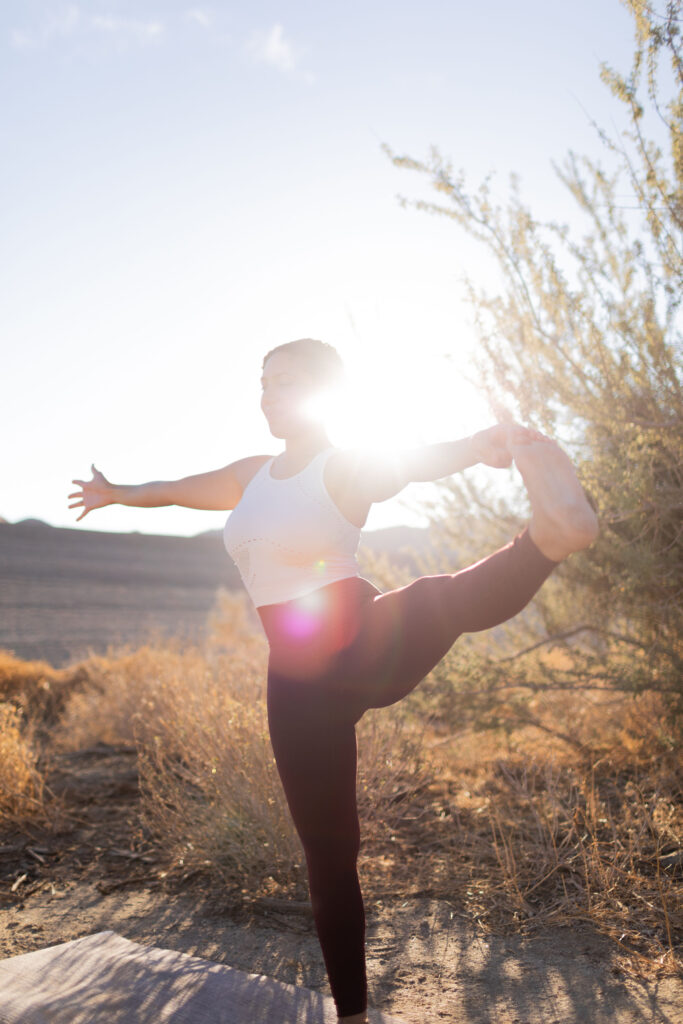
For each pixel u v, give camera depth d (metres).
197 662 8.78
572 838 3.85
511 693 5.38
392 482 2.10
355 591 2.13
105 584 31.97
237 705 4.93
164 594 30.94
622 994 2.57
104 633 18.81
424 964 2.88
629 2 3.51
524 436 1.86
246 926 3.31
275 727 2.12
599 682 5.23
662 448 4.51
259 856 3.84
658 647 4.57
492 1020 2.46
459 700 5.09
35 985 2.66
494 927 3.15
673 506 4.20
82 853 4.31
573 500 1.67
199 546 47.44
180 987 2.61
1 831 4.62
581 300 4.40
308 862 2.14
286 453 2.40
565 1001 2.55
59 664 14.18
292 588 2.18
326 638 2.06
